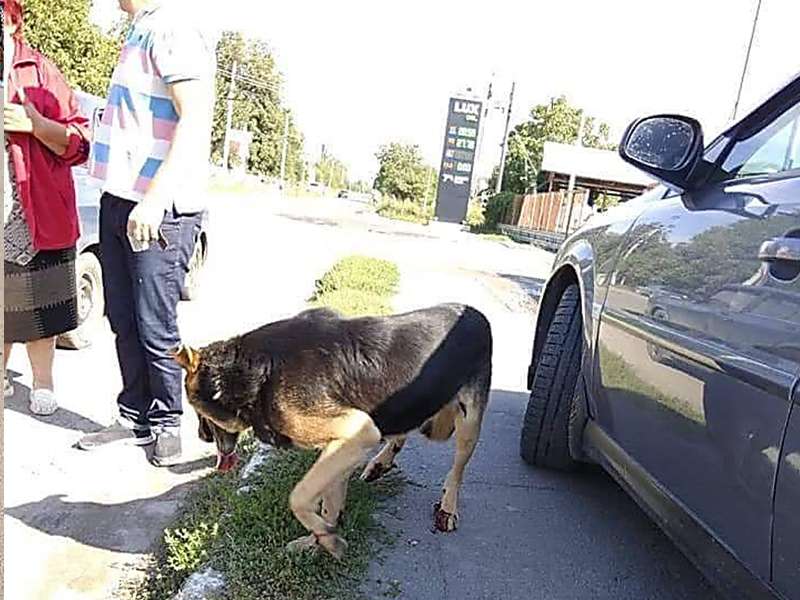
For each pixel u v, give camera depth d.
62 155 3.92
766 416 1.78
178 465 3.79
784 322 1.78
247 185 49.78
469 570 2.92
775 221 1.98
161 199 3.27
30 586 2.71
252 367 2.79
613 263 3.10
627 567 3.07
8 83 3.63
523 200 34.59
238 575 2.60
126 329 3.69
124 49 3.40
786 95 2.49
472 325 3.27
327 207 43.50
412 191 73.81
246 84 71.88
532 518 3.43
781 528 1.72
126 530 3.15
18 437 3.94
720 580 2.02
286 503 3.00
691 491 2.18
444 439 3.30
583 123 50.59
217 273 10.15
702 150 2.69
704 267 2.25
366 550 2.92
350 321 2.97
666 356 2.37
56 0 26.03
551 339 3.84
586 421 3.28
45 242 3.91
